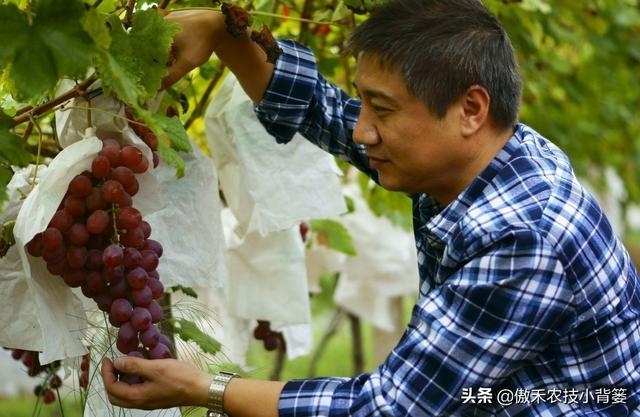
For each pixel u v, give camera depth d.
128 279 1.94
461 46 1.91
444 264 1.97
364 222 3.93
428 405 1.87
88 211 1.93
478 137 1.99
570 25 4.25
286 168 2.51
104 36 1.71
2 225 1.96
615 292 1.98
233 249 2.72
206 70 2.70
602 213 2.01
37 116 1.97
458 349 1.85
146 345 1.96
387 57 1.91
